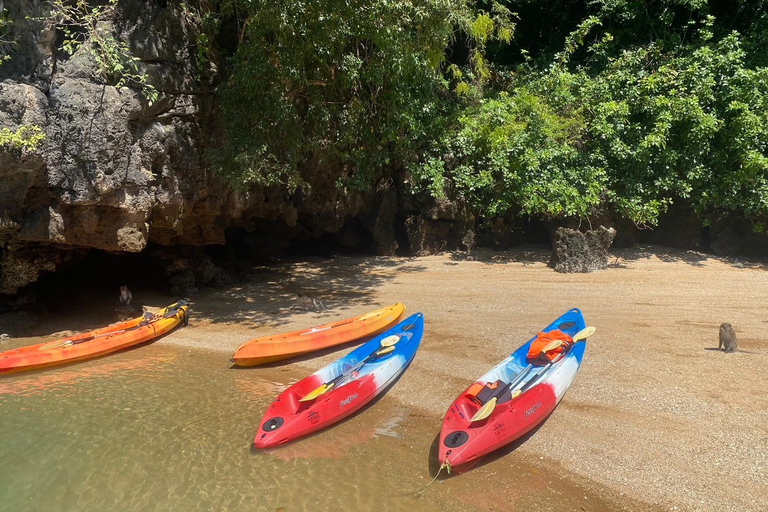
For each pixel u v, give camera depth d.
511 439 6.39
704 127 16.83
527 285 14.80
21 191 9.81
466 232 20.08
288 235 20.23
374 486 5.88
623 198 17.38
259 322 12.34
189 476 6.18
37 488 6.00
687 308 11.92
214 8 12.72
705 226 18.52
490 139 17.89
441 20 13.48
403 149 17.53
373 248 21.08
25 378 9.42
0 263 11.55
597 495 5.52
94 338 10.89
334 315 12.55
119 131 10.36
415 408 7.80
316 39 11.84
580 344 8.61
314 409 7.18
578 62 21.83
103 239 11.32
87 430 7.39
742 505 5.16
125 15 10.49
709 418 6.76
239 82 12.10
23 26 9.22
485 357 9.41
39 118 9.46
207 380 9.20
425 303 13.30
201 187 12.78
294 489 5.86
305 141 14.04
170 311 12.33
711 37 18.56
